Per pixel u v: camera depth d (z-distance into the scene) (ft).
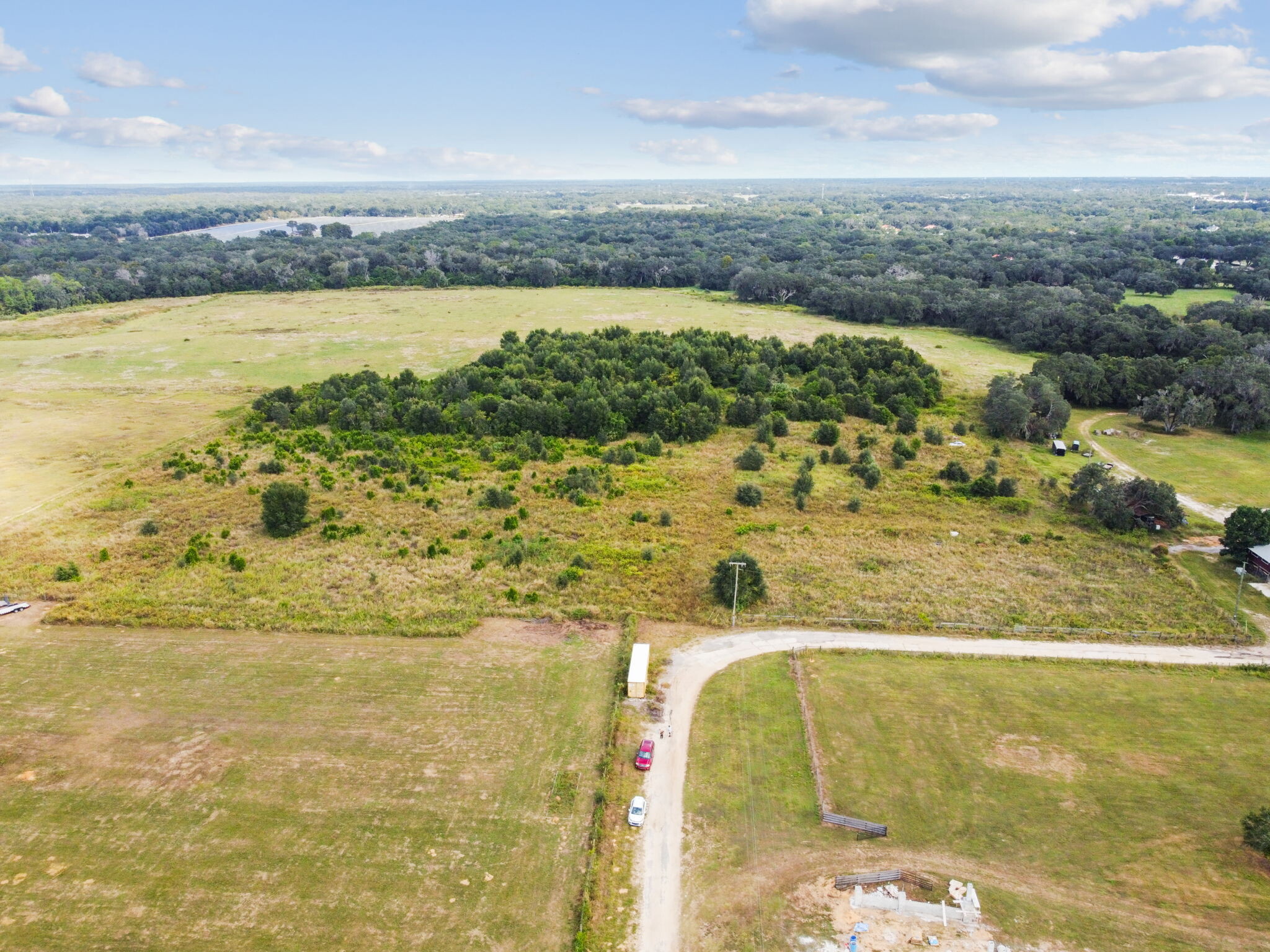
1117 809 156.35
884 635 214.90
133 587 234.58
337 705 182.80
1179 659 204.23
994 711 184.34
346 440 366.84
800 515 294.46
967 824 152.66
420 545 265.34
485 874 139.13
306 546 264.72
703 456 356.59
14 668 195.42
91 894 134.10
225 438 371.15
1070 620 221.25
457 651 204.54
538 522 283.59
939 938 129.29
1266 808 149.69
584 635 212.43
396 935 127.44
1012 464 348.18
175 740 170.91
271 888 135.64
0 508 288.30
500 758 166.61
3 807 152.46
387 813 151.84
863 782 162.61
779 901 135.85
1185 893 138.21
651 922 131.34
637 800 152.56
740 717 181.37
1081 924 132.16
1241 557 254.27
